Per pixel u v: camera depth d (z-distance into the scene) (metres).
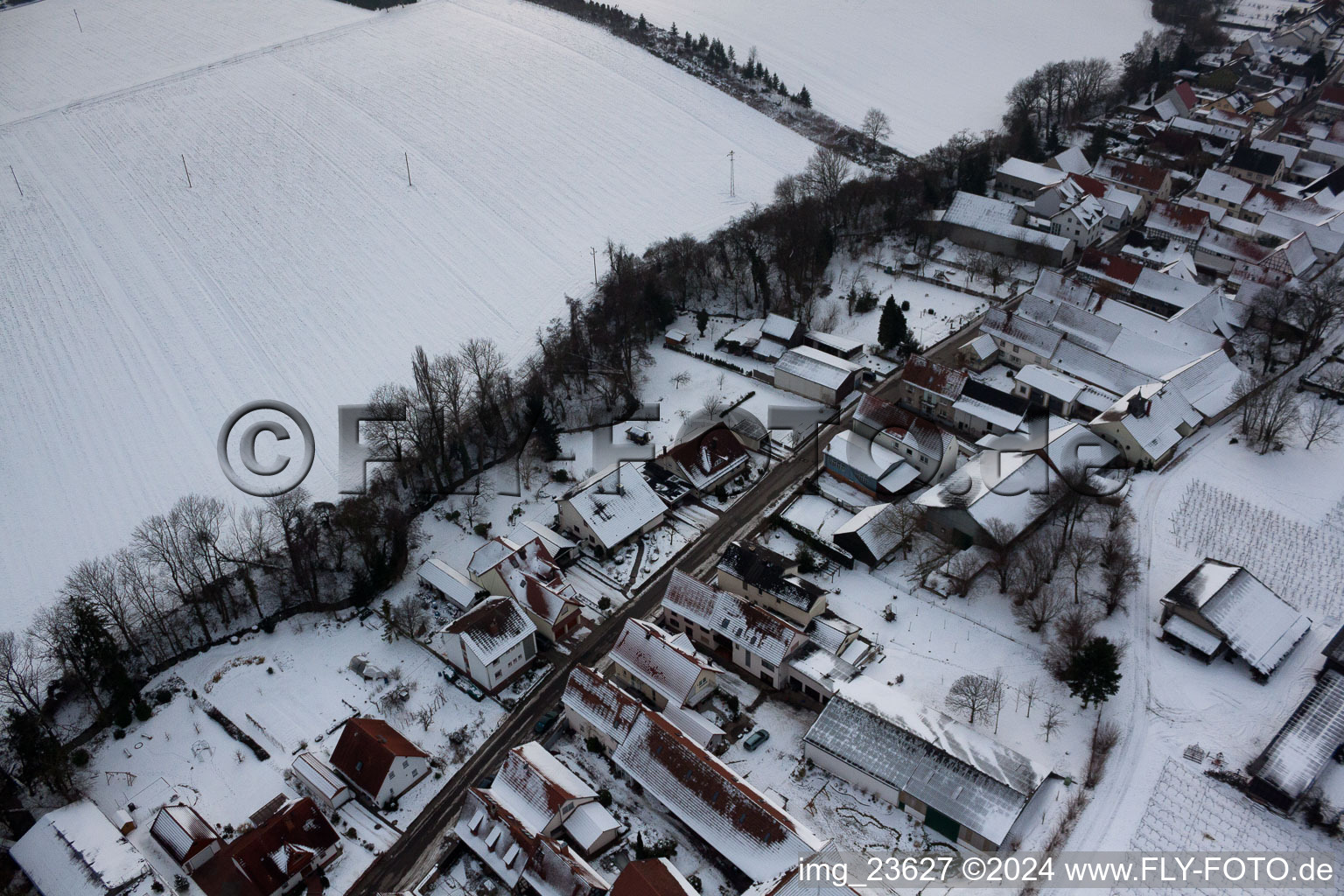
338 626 108.62
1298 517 112.12
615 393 141.00
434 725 96.00
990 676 95.81
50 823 84.00
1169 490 117.88
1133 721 90.19
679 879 75.25
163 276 188.75
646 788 85.31
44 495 136.75
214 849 82.06
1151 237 175.62
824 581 110.12
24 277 189.62
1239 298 150.50
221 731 96.06
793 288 166.62
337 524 113.56
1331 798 81.69
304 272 189.00
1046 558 104.12
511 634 99.31
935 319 158.25
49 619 102.44
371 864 83.00
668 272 168.00
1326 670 91.19
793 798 85.94
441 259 191.88
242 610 110.94
